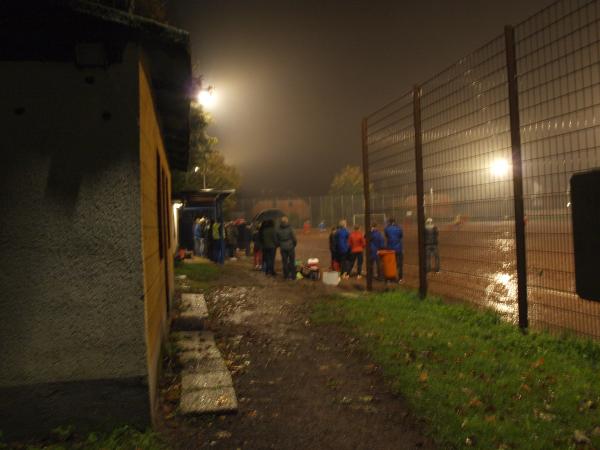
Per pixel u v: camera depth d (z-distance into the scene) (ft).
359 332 24.13
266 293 38.99
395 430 14.19
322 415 15.29
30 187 13.03
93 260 13.25
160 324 19.54
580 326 23.53
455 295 34.50
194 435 13.93
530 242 54.54
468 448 12.62
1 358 12.77
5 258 12.84
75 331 13.14
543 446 12.45
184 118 24.06
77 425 13.11
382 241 47.65
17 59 13.07
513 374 17.33
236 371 19.36
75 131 13.26
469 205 25.79
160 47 14.11
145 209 14.89
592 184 5.91
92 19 12.76
